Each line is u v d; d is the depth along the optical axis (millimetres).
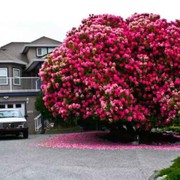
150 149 15797
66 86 17719
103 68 17328
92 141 19500
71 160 13055
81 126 29438
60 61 17953
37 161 12992
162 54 17719
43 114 28516
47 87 18312
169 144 17781
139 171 10820
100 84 17031
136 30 18234
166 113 17234
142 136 18625
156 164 11969
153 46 17656
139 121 17328
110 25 19547
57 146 17359
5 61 35406
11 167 11898
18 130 23266
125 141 19125
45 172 10891
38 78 32938
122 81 17250
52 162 12695
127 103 16672
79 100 17625
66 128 29656
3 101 31672
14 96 31938
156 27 18062
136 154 14312
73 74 17406
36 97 30828
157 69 17531
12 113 24797
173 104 17016
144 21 18516
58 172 10859
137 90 17609
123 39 17844
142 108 17328
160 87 17516
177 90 17328
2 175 10648
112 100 16625
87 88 17109
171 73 17703
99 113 16844
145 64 17344
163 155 14008
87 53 17609
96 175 10359
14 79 33625
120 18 19938
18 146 18094
